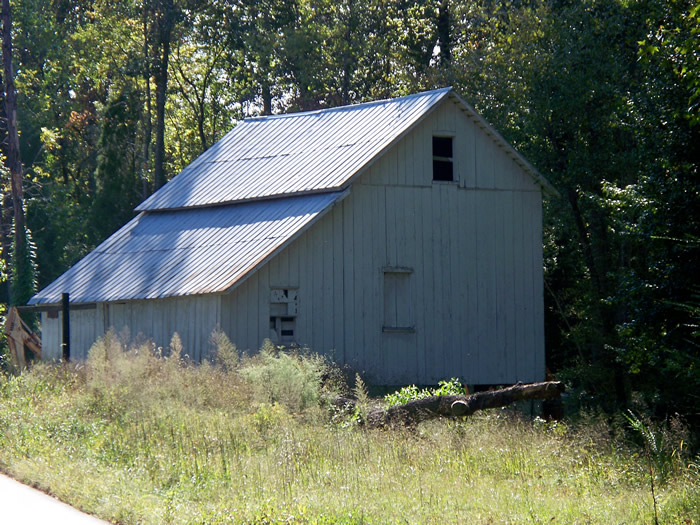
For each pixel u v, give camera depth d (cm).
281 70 7975
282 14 7588
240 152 4678
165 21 7444
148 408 2359
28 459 1962
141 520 1443
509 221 4216
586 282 4791
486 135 4184
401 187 3950
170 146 9288
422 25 7481
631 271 3038
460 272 4062
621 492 1742
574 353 4969
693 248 2789
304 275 3688
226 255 3728
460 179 4100
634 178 4216
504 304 4159
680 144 2903
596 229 4584
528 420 2389
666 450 2102
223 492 1678
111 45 8250
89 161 8512
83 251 7269
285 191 3975
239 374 2667
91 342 4219
